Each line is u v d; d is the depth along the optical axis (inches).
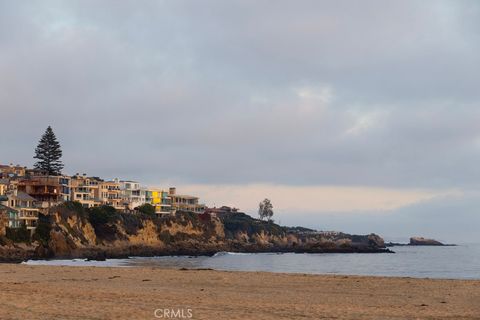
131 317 975.6
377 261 6333.7
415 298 1393.9
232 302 1227.9
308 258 7062.0
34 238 5816.9
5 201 5836.6
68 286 1581.0
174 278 1939.0
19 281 1768.0
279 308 1133.7
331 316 1034.1
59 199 7012.8
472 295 1469.0
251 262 5639.8
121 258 6407.5
